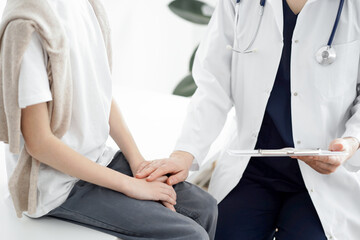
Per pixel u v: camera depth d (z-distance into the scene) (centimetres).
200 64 140
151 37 278
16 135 89
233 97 137
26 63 87
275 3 119
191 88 265
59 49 90
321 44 116
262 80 124
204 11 246
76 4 103
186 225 99
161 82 287
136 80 283
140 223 98
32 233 99
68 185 102
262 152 104
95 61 108
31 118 90
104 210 100
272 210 132
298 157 113
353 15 114
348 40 115
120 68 279
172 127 189
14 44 85
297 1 118
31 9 88
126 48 276
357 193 121
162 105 213
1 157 141
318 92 117
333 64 116
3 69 87
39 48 90
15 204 97
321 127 119
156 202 106
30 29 85
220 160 141
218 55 134
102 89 110
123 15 271
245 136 131
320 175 121
